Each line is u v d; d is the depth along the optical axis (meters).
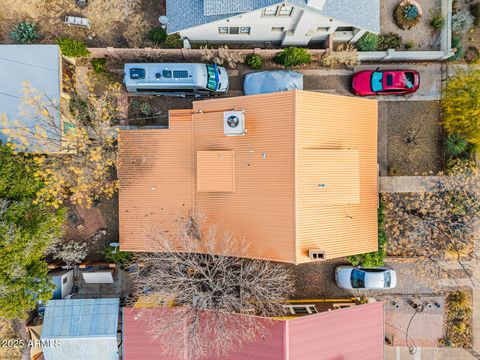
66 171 18.94
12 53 17.97
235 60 20.12
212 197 18.38
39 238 16.41
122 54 19.73
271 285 18.95
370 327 19.22
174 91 20.23
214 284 17.95
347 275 20.98
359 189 18.05
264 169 17.06
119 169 19.38
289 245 16.50
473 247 20.81
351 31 19.47
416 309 21.69
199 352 17.89
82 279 21.36
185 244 17.98
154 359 18.44
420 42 20.91
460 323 21.56
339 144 17.73
